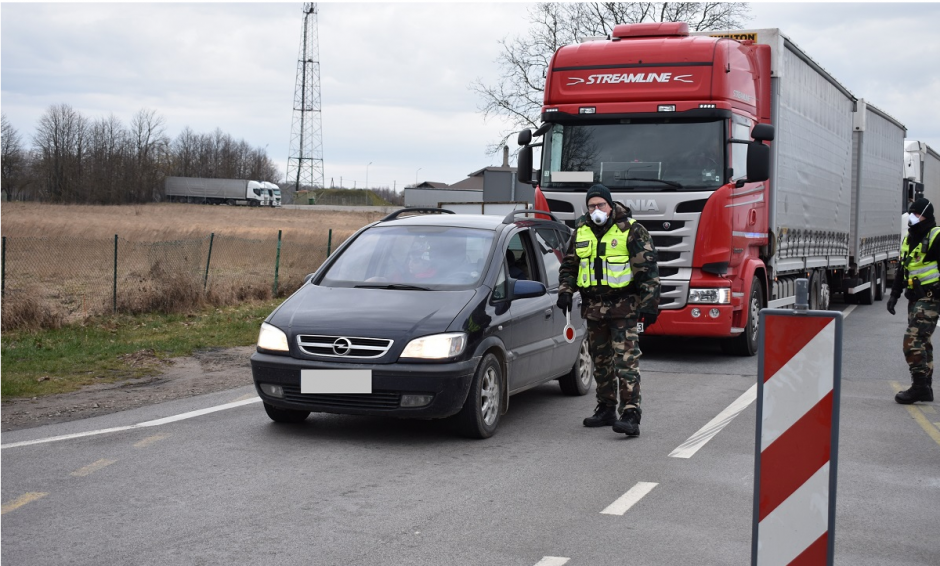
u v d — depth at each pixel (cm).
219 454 678
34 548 469
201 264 2452
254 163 13138
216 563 450
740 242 1264
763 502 384
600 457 686
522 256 866
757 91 1360
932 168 3250
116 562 449
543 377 866
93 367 1091
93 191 9162
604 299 769
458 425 734
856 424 845
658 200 1223
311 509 543
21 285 1839
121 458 662
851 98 2002
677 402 938
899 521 543
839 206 1905
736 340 1316
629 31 1327
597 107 1255
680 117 1223
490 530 508
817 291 1770
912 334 949
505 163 3816
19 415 823
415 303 741
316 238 3731
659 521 528
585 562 457
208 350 1265
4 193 8256
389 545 480
